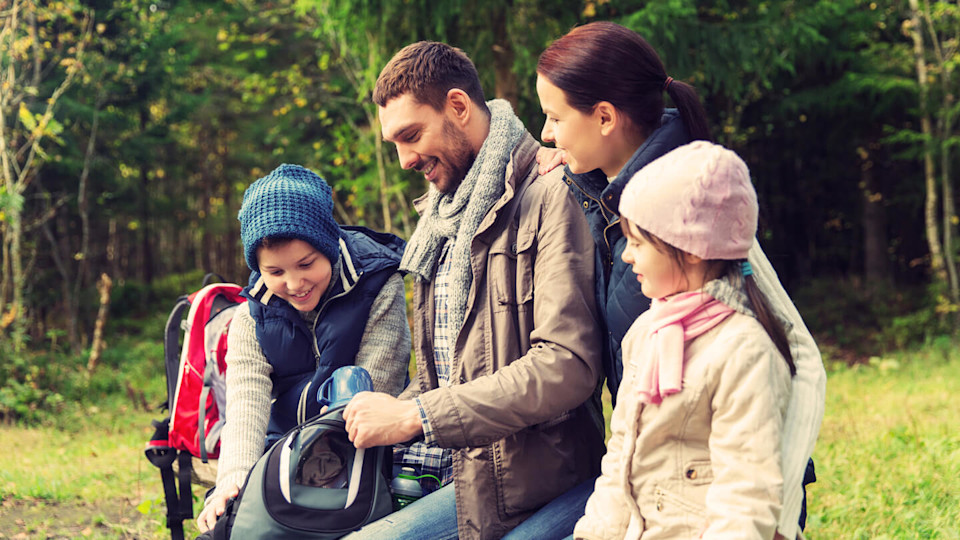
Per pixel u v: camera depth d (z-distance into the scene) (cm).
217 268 2955
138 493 531
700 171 153
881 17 1460
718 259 157
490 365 201
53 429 888
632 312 187
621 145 195
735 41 1020
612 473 174
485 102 221
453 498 204
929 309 1365
